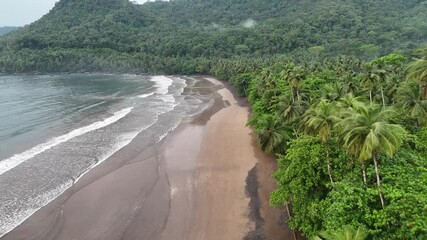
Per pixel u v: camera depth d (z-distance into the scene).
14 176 41.53
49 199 35.84
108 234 30.16
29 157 47.81
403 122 36.12
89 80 158.25
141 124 65.00
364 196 20.59
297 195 26.50
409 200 19.25
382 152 22.62
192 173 42.12
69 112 78.38
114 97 100.38
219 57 192.38
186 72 173.88
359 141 20.59
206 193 36.91
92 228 30.98
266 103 61.91
